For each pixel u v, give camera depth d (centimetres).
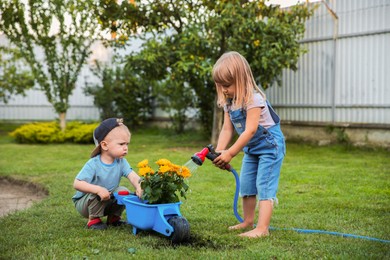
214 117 932
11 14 1021
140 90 1258
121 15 899
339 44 896
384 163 684
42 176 587
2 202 481
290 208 409
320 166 664
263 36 814
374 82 849
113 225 355
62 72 1074
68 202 432
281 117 1009
